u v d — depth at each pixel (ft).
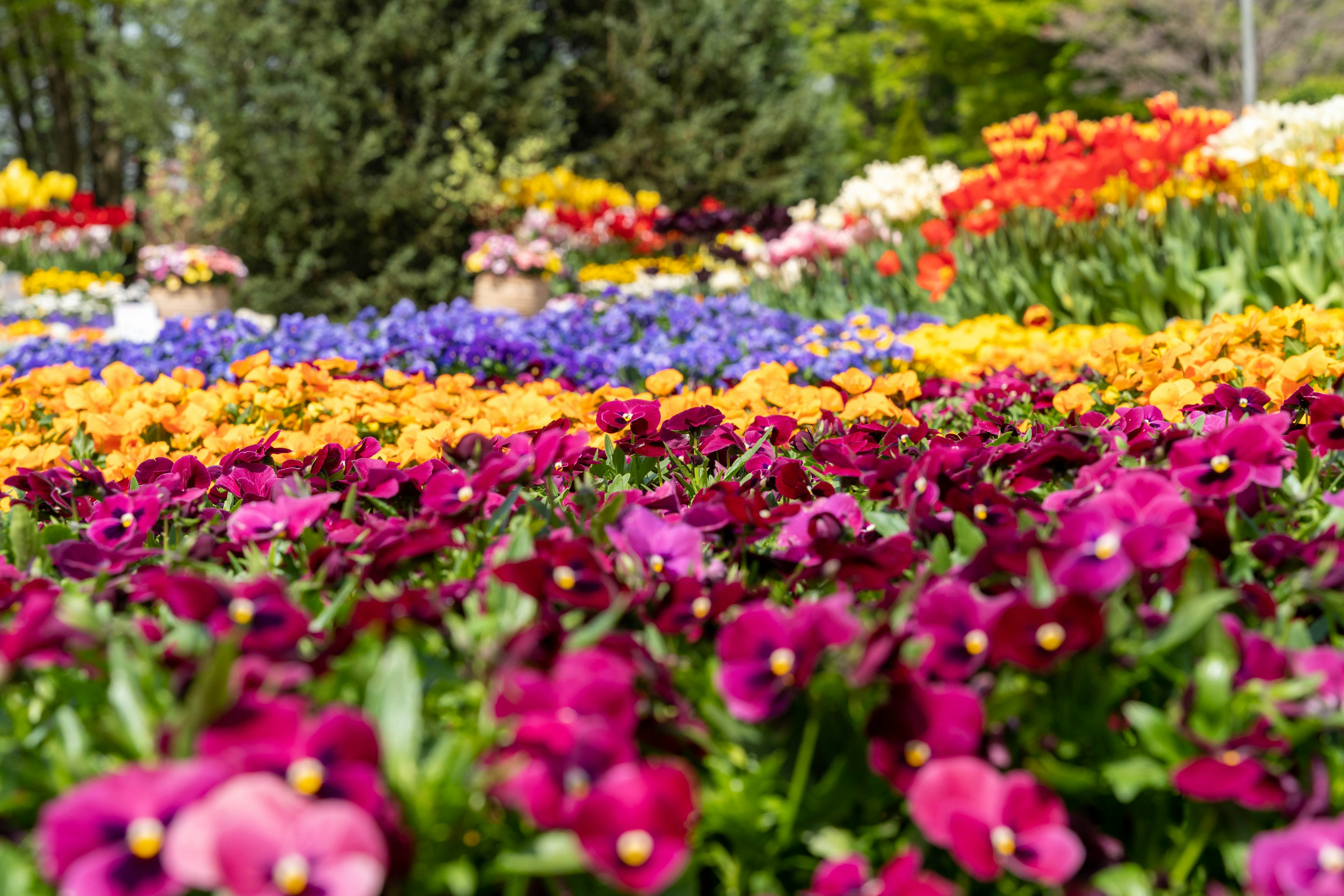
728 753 3.97
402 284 49.16
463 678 4.11
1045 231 23.03
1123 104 92.38
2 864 3.15
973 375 13.30
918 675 3.91
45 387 11.98
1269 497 5.87
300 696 3.97
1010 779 3.52
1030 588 4.17
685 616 4.56
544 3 57.26
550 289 38.27
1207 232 20.71
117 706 3.56
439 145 50.72
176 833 2.95
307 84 48.91
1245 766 3.54
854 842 3.79
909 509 5.55
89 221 47.78
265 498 6.88
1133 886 3.56
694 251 49.60
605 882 3.44
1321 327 10.65
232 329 17.93
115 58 55.42
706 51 57.77
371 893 2.91
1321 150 21.38
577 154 58.65
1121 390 11.18
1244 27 62.64
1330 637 4.67
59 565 5.41
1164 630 4.00
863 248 28.27
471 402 10.44
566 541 4.93
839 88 81.71
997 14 92.94
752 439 8.32
